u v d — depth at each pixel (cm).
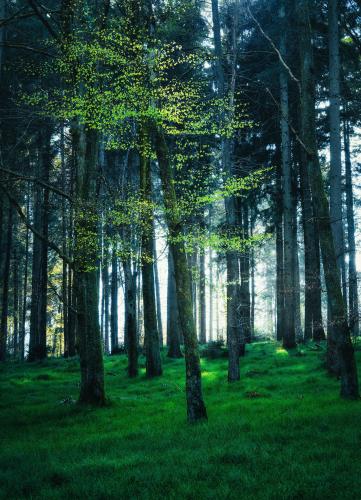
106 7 1216
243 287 2706
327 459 638
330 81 1627
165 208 1100
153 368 1902
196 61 1115
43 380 1905
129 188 1263
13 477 643
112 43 962
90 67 933
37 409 1269
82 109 956
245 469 622
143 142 1130
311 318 2553
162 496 536
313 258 2377
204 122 1026
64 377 1989
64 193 1061
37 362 2670
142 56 952
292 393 1272
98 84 1006
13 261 3959
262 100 2312
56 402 1381
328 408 992
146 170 1916
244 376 1702
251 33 2194
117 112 933
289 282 2370
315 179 1201
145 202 1119
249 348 2703
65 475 639
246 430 863
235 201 2475
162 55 969
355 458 629
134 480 603
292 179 2695
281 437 777
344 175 2956
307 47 1229
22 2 1831
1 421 1126
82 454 766
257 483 559
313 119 1220
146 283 1972
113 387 1708
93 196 1301
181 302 1052
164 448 776
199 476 607
